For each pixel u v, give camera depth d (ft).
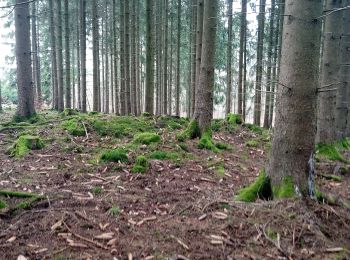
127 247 11.71
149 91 39.81
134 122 34.45
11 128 31.89
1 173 19.79
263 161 27.32
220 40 74.23
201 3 37.63
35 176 19.45
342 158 27.96
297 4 15.24
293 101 15.64
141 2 76.54
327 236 13.47
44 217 13.84
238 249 11.85
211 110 30.58
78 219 13.70
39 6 75.10
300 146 15.70
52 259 10.89
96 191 17.21
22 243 11.83
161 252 11.45
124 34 49.70
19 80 36.60
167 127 34.45
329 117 28.84
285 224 13.33
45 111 53.67
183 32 80.89
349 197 19.69
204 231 12.98
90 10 80.89
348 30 32.86
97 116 37.17
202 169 22.63
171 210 14.97
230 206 15.11
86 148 25.68
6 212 14.17
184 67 93.15
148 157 23.70
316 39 15.37
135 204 15.70
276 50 58.90
